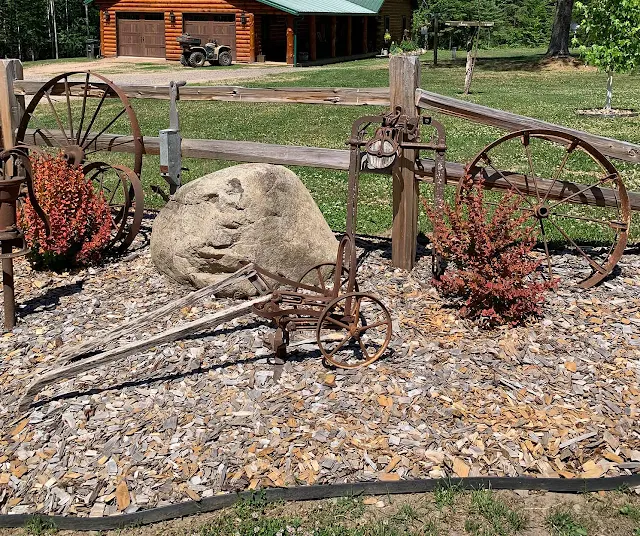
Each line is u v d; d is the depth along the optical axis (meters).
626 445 4.39
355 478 4.11
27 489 4.16
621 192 6.58
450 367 5.12
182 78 27.17
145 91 8.34
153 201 9.71
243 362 5.23
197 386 4.96
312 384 4.93
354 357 5.26
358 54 43.44
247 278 5.38
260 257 6.13
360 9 41.28
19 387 5.14
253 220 6.08
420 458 4.24
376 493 4.04
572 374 5.09
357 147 6.64
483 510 3.89
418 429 4.47
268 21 37.94
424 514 3.89
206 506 3.96
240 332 5.62
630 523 3.85
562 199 6.98
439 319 5.82
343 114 18.53
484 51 49.56
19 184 5.85
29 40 53.50
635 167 11.73
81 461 4.32
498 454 4.28
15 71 8.92
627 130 15.73
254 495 4.00
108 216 7.44
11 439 4.56
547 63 34.31
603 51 17.89
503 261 5.73
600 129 15.92
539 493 4.05
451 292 6.16
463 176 6.39
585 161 12.07
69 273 7.12
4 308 6.03
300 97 7.46
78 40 55.66
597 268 6.56
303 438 4.39
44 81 8.73
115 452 4.37
